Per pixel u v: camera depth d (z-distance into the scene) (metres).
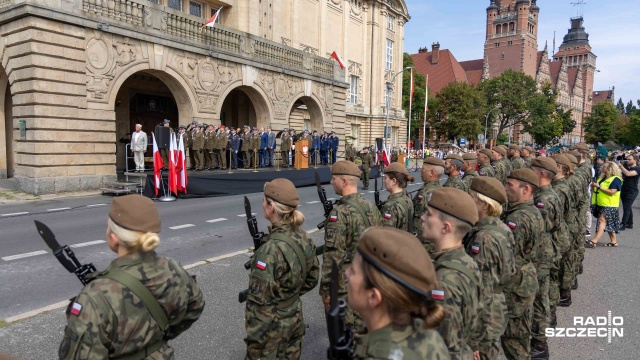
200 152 20.50
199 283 7.32
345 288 4.59
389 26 52.25
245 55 24.14
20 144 16.64
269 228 3.71
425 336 1.85
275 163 25.95
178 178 16.69
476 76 111.88
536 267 5.20
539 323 5.15
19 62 16.00
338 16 42.84
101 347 2.23
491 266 3.59
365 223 4.77
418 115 71.38
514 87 81.88
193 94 21.38
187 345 5.20
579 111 147.62
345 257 4.71
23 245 9.63
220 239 10.79
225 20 30.20
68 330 2.22
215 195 18.28
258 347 3.41
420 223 7.12
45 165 16.17
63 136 16.56
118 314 2.29
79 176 17.11
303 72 28.94
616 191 10.59
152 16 19.22
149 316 2.41
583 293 7.52
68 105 16.61
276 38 32.50
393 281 1.76
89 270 2.74
